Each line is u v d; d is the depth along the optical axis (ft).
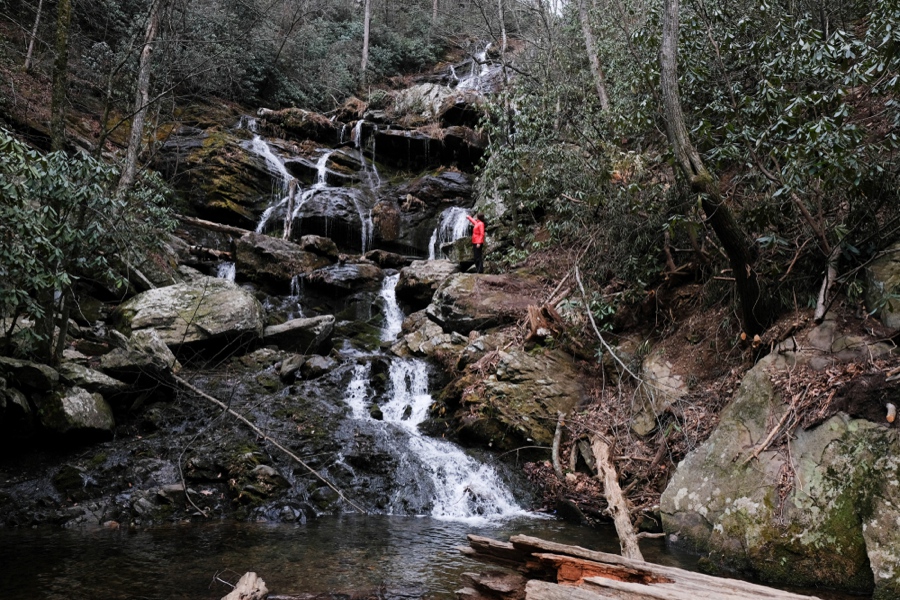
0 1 53.06
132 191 33.99
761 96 23.41
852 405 18.10
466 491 25.77
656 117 30.66
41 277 21.33
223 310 34.68
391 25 104.99
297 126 68.49
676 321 30.45
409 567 16.83
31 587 14.64
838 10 27.96
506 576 12.61
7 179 20.53
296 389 31.65
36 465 23.29
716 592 9.89
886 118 24.35
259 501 23.22
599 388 30.73
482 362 32.73
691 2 27.86
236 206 53.72
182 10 54.65
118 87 53.83
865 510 16.03
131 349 28.68
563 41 50.67
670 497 21.01
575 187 36.55
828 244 23.11
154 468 23.98
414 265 46.73
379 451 27.09
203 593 14.51
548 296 36.81
